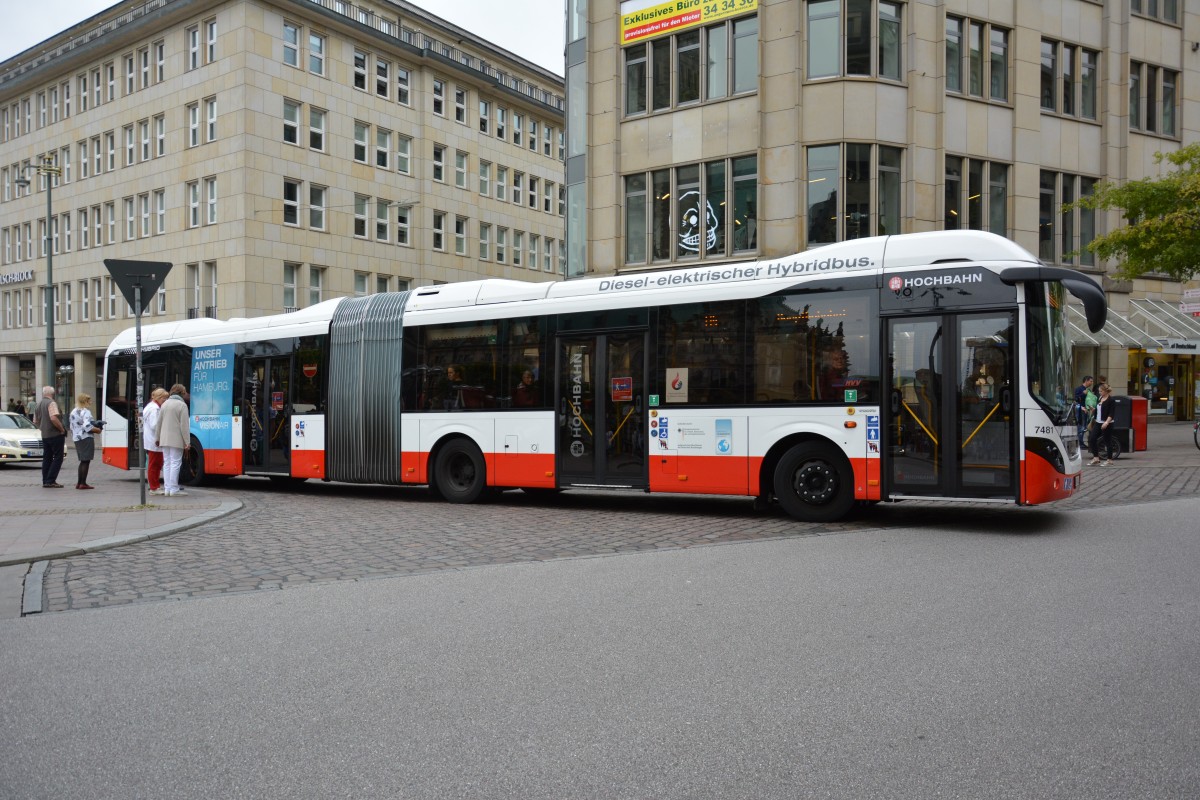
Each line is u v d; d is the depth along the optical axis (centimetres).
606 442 1295
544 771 391
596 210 3055
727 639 593
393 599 731
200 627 653
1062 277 1001
